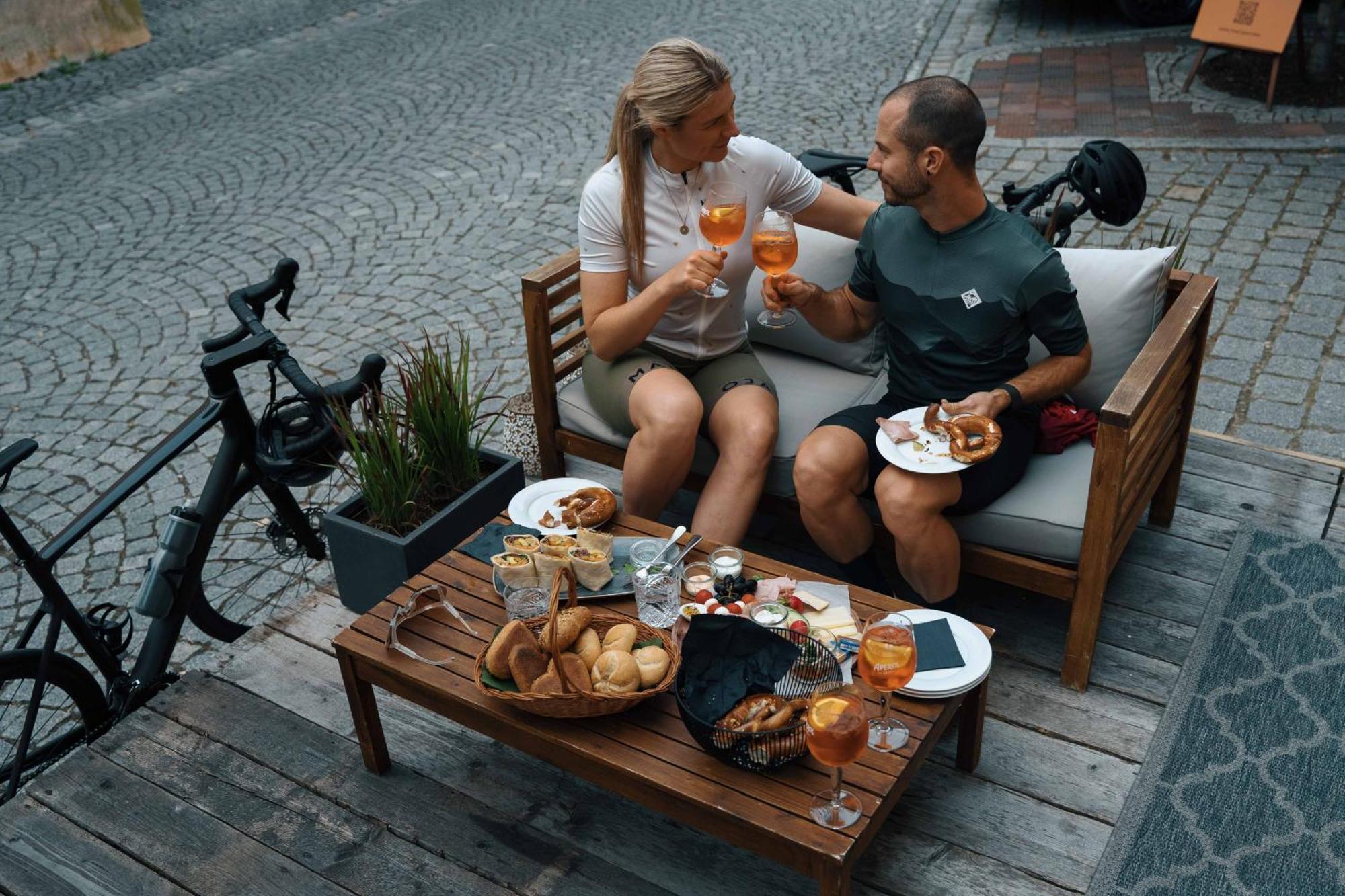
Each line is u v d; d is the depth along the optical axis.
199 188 7.90
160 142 8.88
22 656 2.93
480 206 7.17
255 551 4.36
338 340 5.78
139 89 10.27
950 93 2.65
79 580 4.31
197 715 2.98
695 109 2.80
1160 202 6.17
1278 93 7.39
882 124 2.72
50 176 8.38
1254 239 5.70
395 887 2.47
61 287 6.65
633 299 3.06
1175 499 3.37
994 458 2.82
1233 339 4.88
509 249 6.58
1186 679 2.81
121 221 7.47
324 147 8.41
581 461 3.98
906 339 2.99
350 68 10.30
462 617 2.59
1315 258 5.48
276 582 4.19
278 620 3.32
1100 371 3.11
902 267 2.92
